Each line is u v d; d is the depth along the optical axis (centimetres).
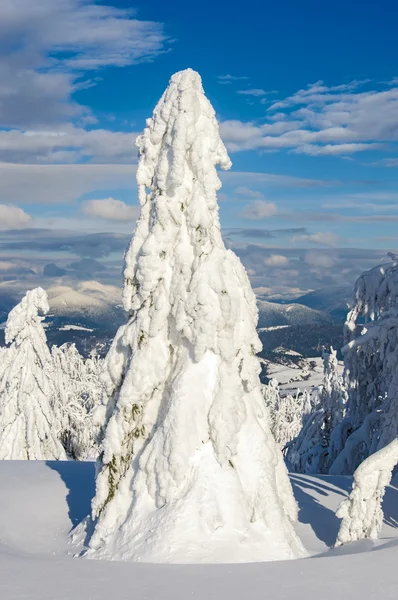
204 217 1107
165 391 1124
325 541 1180
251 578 773
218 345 1075
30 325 2905
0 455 2830
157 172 1155
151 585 740
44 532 1212
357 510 1106
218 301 1075
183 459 1034
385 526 1269
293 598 680
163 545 977
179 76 1152
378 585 720
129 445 1117
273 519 1034
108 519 1075
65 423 3997
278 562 877
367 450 2512
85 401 4944
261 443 1092
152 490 1053
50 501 1363
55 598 679
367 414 2644
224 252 1118
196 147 1124
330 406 3189
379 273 2470
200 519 998
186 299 1088
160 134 1159
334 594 692
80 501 1367
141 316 1132
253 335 1119
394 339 2239
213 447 1051
